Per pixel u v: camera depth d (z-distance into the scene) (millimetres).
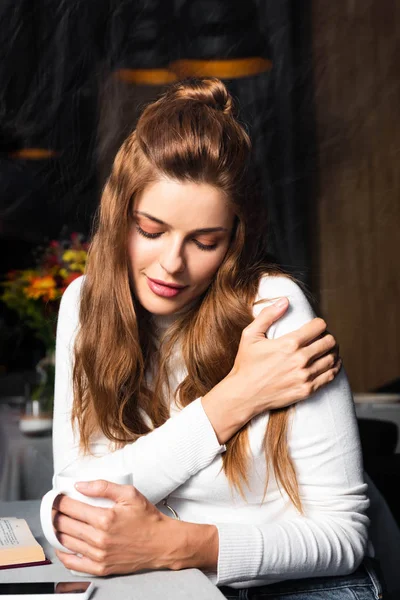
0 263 4902
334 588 1182
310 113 3084
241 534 1092
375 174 3166
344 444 1210
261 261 1346
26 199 2994
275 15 2953
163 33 2889
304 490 1214
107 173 2955
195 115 1200
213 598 934
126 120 2893
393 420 2586
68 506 1029
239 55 2941
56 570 1042
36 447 2352
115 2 2883
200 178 1175
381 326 3555
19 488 2125
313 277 3346
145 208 1202
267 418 1203
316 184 3193
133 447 1217
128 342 1300
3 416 2920
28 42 2898
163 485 1189
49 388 2531
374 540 1528
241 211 1226
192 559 1055
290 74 3016
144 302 1272
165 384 1328
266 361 1184
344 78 3076
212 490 1215
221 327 1278
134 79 2910
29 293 2518
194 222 1189
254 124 3033
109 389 1309
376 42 3055
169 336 1319
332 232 3256
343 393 1229
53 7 2889
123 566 1020
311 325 1196
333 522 1186
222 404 1189
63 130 2945
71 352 1402
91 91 2920
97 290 1305
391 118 3113
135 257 1250
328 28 3020
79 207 3006
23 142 2959
